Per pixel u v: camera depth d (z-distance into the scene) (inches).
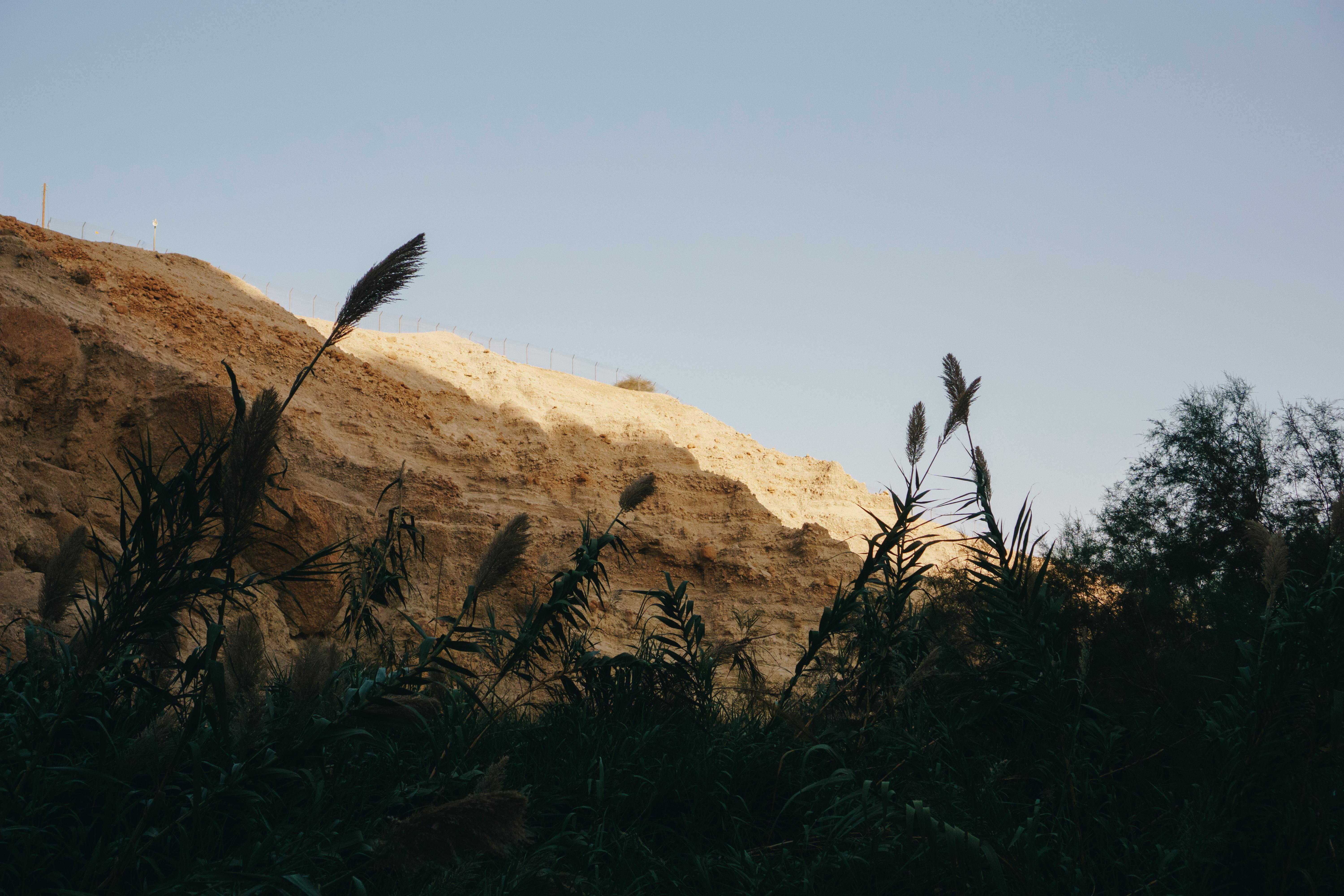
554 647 259.6
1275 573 184.5
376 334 1293.1
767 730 256.1
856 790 201.3
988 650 235.6
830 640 299.1
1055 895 156.1
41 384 537.3
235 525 129.2
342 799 179.3
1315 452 673.0
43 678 174.1
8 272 641.6
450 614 643.5
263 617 531.8
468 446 981.8
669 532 931.3
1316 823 167.3
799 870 186.7
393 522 327.6
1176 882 165.3
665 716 270.8
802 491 1245.1
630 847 191.6
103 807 153.2
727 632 808.3
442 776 191.3
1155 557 655.1
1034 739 214.7
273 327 954.7
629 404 1445.6
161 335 751.7
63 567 169.3
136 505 134.5
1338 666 166.2
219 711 130.3
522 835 107.3
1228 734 182.1
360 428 853.2
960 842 145.3
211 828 140.4
